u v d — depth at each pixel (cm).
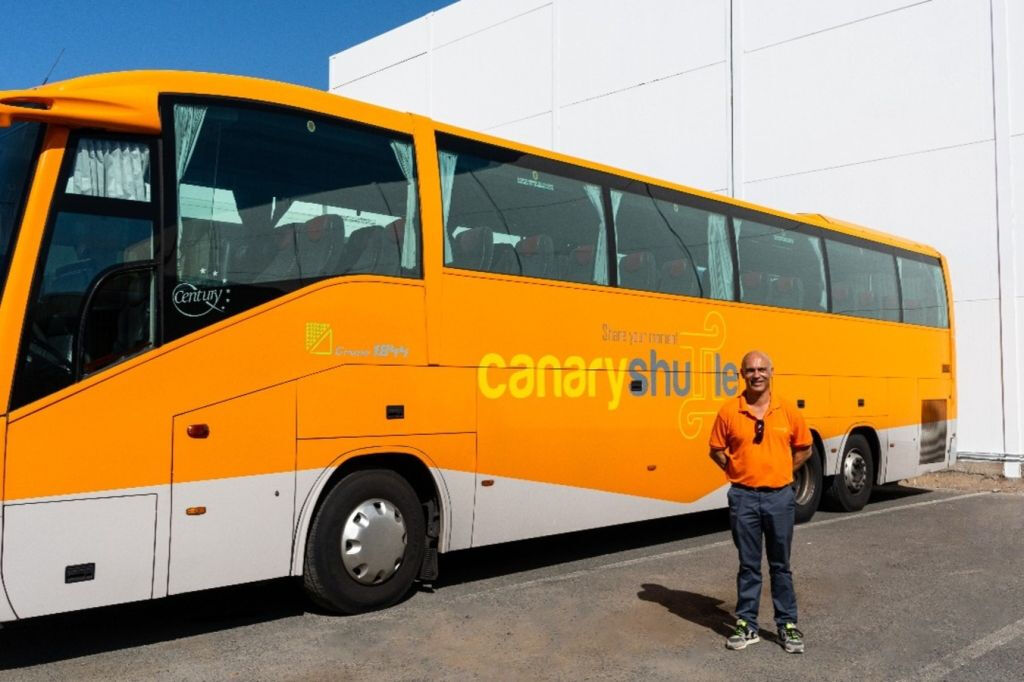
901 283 1265
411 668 515
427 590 691
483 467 689
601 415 789
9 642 562
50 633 582
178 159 549
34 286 488
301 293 590
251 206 577
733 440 564
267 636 575
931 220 1558
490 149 733
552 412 745
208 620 613
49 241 496
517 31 2230
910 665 531
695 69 1880
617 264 827
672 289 882
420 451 646
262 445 564
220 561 545
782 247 1051
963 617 637
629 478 816
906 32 1598
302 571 589
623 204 848
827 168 1684
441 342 665
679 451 869
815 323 1079
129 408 512
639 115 1969
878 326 1199
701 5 1878
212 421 543
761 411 561
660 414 851
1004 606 668
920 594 705
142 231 530
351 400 608
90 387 499
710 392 911
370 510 623
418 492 675
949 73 1546
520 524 719
